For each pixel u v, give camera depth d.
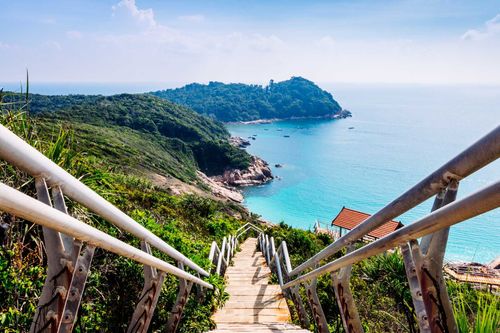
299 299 4.79
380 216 1.52
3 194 0.83
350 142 163.00
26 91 3.29
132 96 148.62
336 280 2.41
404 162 118.31
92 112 116.56
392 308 4.43
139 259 2.04
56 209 1.17
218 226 12.83
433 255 1.17
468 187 73.31
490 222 52.91
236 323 5.00
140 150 85.12
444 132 192.00
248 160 104.25
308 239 11.77
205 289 5.65
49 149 3.37
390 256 5.31
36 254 2.66
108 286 3.13
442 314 1.16
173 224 8.95
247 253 12.09
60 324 1.34
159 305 3.82
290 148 149.62
